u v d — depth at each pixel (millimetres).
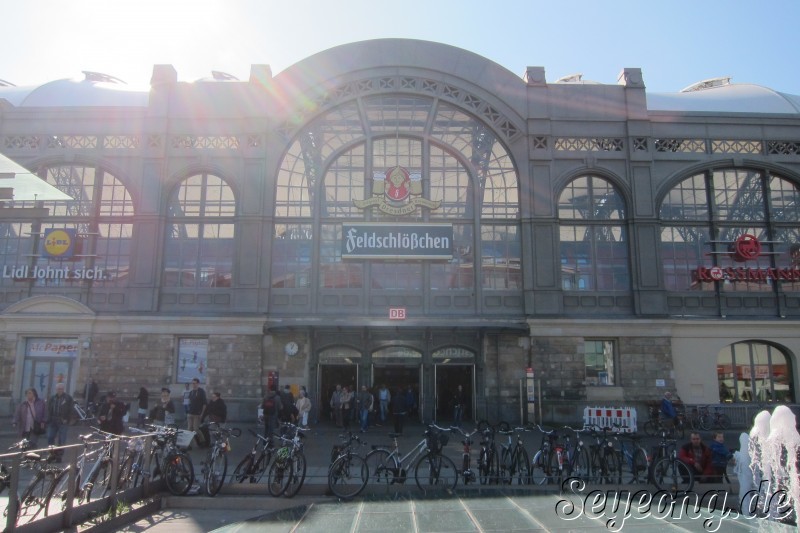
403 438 25422
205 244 32094
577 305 31906
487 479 15992
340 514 8445
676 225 33031
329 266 31969
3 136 32656
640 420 30375
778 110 35750
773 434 12672
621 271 32375
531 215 32188
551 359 30891
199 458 19719
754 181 33656
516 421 30266
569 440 17641
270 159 32469
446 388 31312
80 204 32438
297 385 30469
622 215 32906
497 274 32094
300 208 32469
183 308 31391
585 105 33531
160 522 12867
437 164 33094
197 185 32688
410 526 7828
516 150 32938
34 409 19719
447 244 31891
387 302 31656
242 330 30688
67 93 36156
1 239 32219
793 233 33344
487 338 31172
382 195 32344
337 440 24500
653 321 31109
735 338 31781
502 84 33531
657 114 33500
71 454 11320
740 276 32344
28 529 10023
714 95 38938
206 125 32844
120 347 30688
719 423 30031
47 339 31203
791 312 32531
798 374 31594
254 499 14391
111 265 31938
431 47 33688
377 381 31328
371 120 33281
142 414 27453
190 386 29906
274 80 33250
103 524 11820
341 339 31094
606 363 31438
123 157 32531
